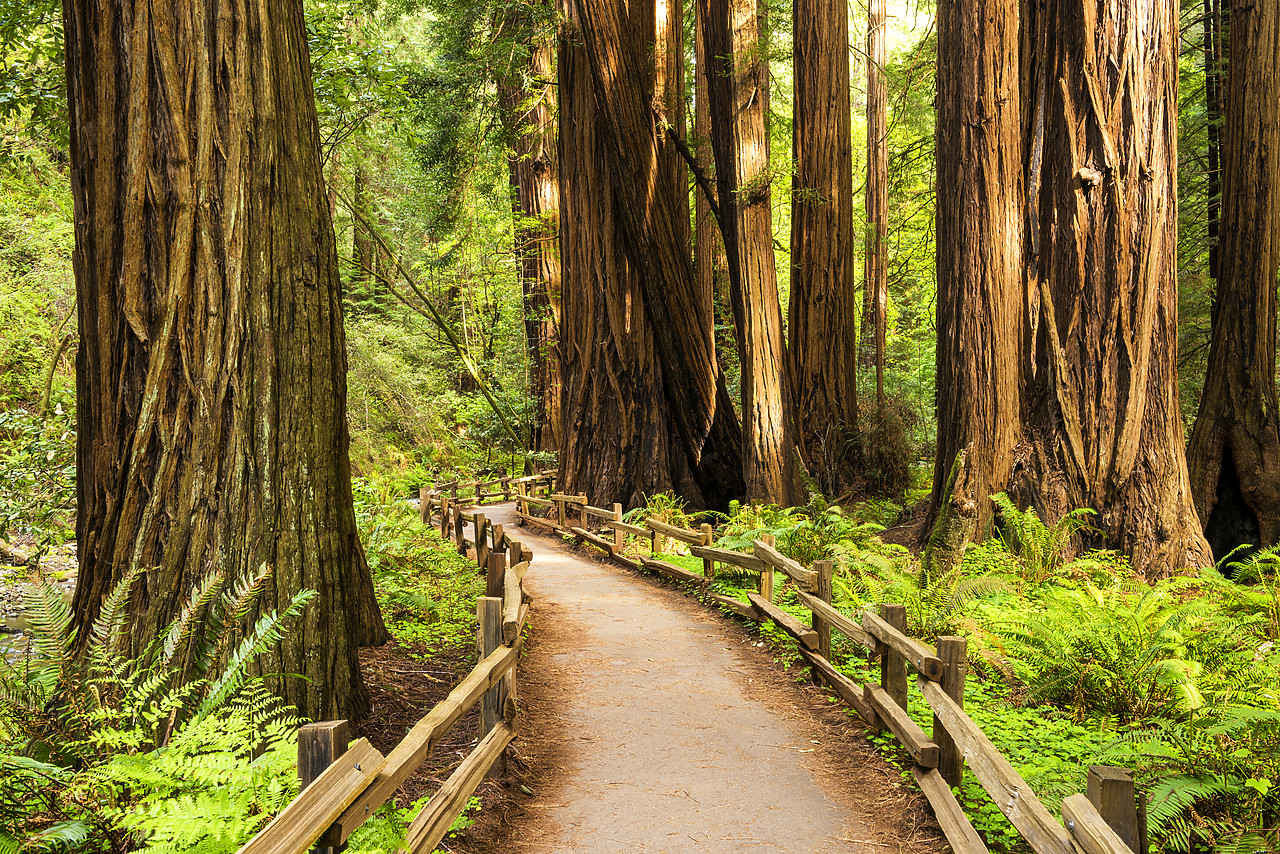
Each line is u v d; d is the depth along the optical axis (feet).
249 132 16.72
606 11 48.91
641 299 53.26
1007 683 21.29
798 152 56.80
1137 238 31.83
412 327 102.73
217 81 16.52
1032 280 33.81
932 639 22.94
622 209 51.55
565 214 56.90
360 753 8.93
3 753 11.41
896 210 82.02
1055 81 32.94
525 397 89.66
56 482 33.78
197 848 10.12
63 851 11.21
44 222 58.29
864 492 56.08
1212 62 47.78
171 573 15.97
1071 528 30.71
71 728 13.12
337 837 8.53
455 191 73.31
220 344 16.38
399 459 90.12
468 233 80.53
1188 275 54.75
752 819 14.44
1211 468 37.17
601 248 53.57
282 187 17.30
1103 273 32.14
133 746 12.60
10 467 33.12
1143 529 31.30
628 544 45.68
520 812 14.74
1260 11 37.06
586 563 43.70
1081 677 18.90
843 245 56.80
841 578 28.84
